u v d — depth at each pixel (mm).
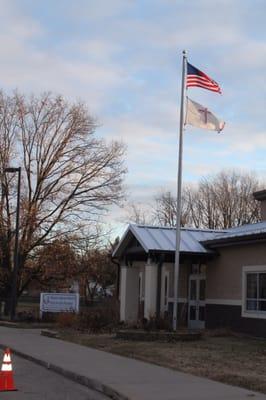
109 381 11805
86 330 24422
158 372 13141
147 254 25812
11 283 38938
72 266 39750
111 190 41281
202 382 11758
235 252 24359
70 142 40188
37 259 39250
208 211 67625
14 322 32281
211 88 22062
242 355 16266
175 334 20281
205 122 21891
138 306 27703
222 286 25094
